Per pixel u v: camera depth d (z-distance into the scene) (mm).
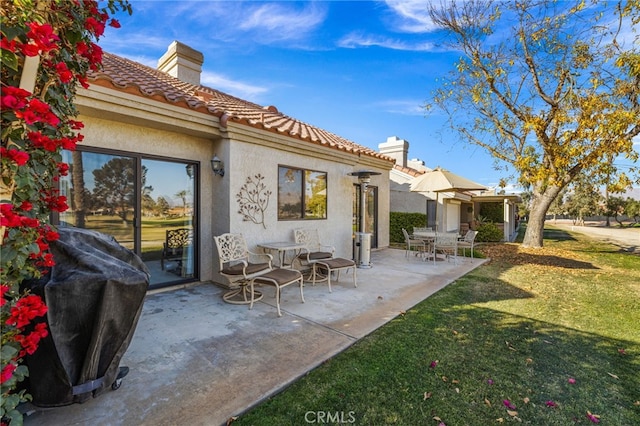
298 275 5074
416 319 4516
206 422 2336
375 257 9883
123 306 2426
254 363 3189
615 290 6238
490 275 7523
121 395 2625
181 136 5902
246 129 5988
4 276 1512
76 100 4195
